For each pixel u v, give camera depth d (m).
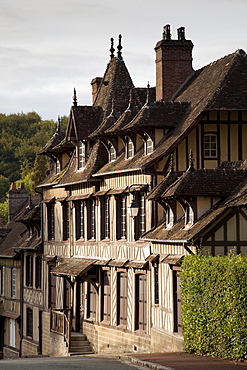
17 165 154.25
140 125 39.62
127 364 31.34
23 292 60.28
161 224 37.97
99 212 46.00
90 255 47.19
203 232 31.88
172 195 33.22
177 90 45.41
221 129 38.34
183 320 32.03
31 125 165.75
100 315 45.59
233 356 28.36
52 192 54.56
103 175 45.03
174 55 45.47
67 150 52.72
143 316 40.19
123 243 42.53
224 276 28.52
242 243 32.22
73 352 46.38
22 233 61.91
